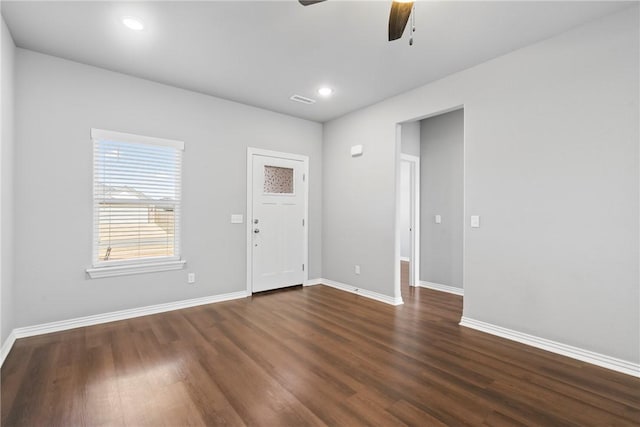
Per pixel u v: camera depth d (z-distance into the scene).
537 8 2.23
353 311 3.64
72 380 2.11
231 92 3.82
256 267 4.39
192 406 1.84
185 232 3.74
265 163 4.45
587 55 2.42
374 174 4.20
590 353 2.40
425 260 4.95
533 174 2.71
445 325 3.20
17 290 2.79
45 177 2.91
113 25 2.46
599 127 2.37
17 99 2.78
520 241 2.79
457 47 2.77
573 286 2.49
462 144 4.47
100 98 3.19
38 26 2.47
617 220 2.29
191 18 2.37
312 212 5.00
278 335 2.91
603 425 1.70
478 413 1.79
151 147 3.50
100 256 3.21
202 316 3.43
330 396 1.95
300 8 2.24
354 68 3.17
